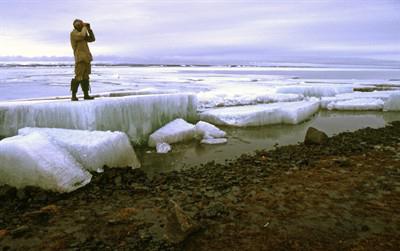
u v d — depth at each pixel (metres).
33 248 4.41
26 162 6.29
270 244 4.43
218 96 18.94
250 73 68.00
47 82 33.31
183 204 5.73
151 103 11.13
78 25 9.76
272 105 16.34
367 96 21.00
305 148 9.74
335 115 17.17
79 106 9.12
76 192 6.31
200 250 4.32
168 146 9.88
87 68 10.07
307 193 6.17
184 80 38.62
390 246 4.33
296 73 67.88
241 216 5.25
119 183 6.77
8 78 40.88
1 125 8.70
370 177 7.01
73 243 4.51
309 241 4.49
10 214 5.40
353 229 4.80
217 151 9.74
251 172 7.50
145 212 5.45
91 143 7.27
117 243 4.50
